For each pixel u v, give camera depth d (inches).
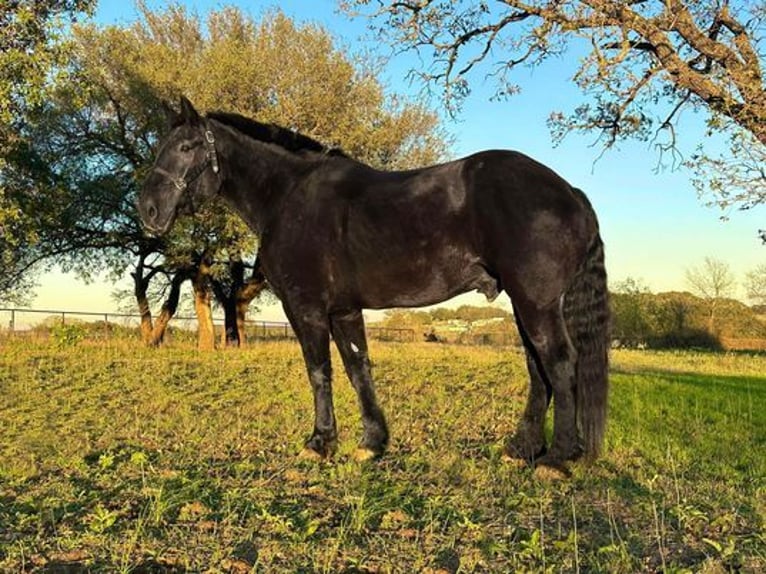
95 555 140.3
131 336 1142.3
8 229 796.6
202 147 244.7
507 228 197.9
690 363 916.0
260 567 133.1
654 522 161.0
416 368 639.1
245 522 160.9
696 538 150.5
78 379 517.7
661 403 385.7
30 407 379.9
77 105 658.2
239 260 1115.9
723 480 207.5
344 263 223.6
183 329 1251.2
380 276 217.9
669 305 1589.6
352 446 247.4
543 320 197.9
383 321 1616.6
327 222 224.5
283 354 809.5
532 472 205.6
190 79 986.7
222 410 368.8
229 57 975.0
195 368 618.5
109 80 1034.1
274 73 1001.5
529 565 134.1
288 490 191.2
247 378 535.8
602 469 211.9
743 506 173.5
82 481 205.6
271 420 327.0
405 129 1077.1
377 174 227.0
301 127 992.2
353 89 1057.5
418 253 211.2
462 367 652.1
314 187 230.4
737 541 146.3
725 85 413.1
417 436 281.4
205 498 179.9
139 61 1049.5
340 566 134.7
